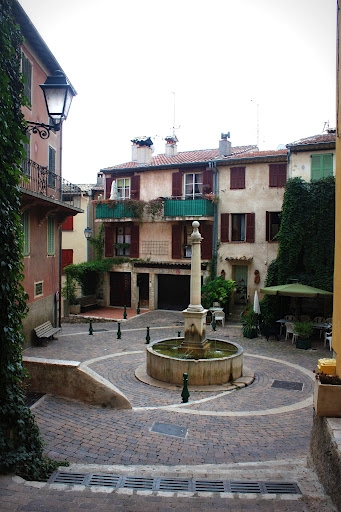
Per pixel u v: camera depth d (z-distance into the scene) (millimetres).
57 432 7566
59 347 16969
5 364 5707
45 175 17578
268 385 12219
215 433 8234
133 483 5281
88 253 32188
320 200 20812
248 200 25016
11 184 6039
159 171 27719
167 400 10625
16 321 6125
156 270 27594
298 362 15133
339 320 5715
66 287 27047
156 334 20078
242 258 24797
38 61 16891
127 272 28938
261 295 24672
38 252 17531
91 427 7926
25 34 14859
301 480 5266
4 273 5781
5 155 5953
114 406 9102
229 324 23000
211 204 25672
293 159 22062
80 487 4832
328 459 4758
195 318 13492
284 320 20188
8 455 5273
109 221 28109
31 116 16266
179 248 27109
